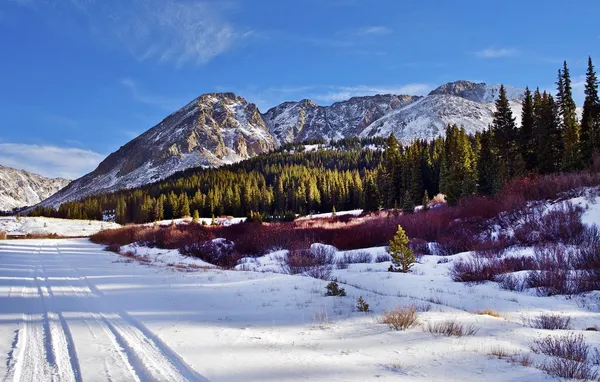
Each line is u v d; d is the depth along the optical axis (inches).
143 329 264.4
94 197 6752.0
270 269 805.2
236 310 348.2
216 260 995.3
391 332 275.3
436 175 3009.4
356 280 602.2
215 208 4106.8
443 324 300.8
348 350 229.1
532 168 1766.7
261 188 4594.0
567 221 824.3
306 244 1039.6
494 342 254.7
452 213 1264.8
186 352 212.2
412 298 430.9
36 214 5531.5
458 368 198.5
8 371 178.4
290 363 200.7
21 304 329.1
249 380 173.3
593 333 293.9
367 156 6013.8
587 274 533.3
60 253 1045.2
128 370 183.0
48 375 175.2
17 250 1095.6
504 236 895.7
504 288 530.6
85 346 216.8
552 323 331.0
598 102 1648.6
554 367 201.0
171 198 4426.7
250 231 1253.7
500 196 1194.0
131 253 1126.4
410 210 1802.4
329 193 3855.8
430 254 919.0
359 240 1115.9
